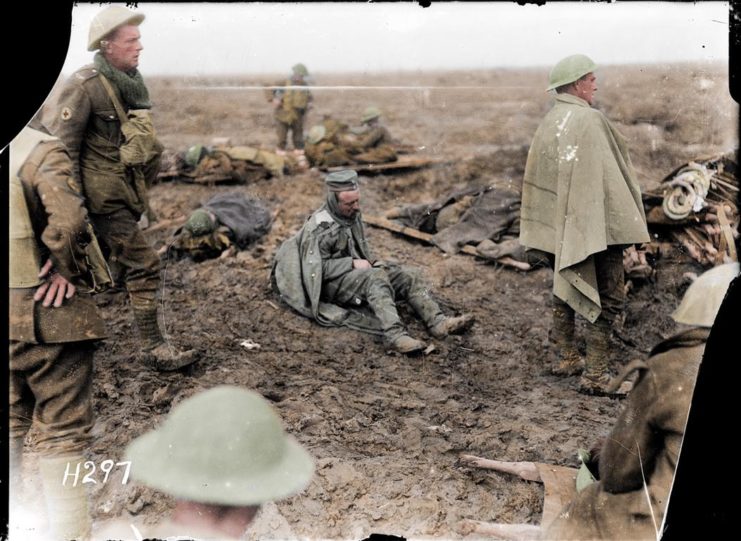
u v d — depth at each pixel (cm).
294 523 286
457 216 578
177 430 218
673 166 479
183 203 606
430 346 430
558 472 314
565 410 369
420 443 339
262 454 215
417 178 675
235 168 668
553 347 432
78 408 304
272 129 837
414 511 295
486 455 332
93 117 365
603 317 383
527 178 390
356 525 287
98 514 288
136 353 400
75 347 302
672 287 448
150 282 394
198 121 809
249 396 226
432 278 506
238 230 538
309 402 368
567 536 280
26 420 305
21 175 291
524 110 864
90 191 371
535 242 389
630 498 281
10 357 296
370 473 314
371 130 745
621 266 381
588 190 367
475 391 389
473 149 733
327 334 441
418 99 929
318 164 714
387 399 376
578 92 381
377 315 437
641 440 283
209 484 209
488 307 476
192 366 395
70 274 297
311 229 459
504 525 288
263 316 453
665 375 284
